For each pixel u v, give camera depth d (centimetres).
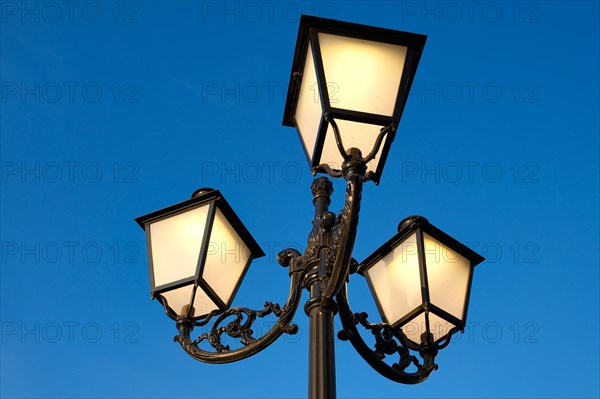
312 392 362
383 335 447
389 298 470
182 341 442
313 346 375
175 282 454
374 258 489
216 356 428
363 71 367
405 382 438
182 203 475
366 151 363
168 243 470
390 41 376
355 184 337
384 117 359
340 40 373
